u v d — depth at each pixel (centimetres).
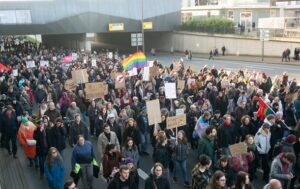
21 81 2012
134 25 5769
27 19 5225
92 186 1016
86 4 5484
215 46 5481
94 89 1555
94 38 8400
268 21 4806
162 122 1277
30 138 1170
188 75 2127
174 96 1372
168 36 6319
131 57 2153
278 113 1122
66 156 1342
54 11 5347
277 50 4638
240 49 5128
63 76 2275
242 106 1316
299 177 984
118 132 1200
